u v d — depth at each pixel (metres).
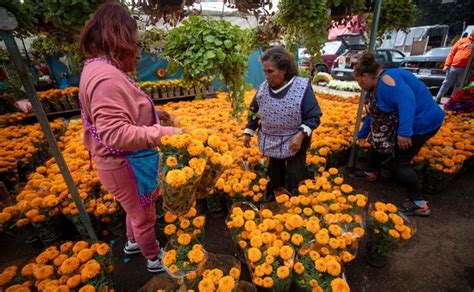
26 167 2.80
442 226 2.18
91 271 1.27
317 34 2.55
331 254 1.42
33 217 1.70
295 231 1.58
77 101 5.33
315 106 1.88
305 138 2.00
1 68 5.73
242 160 2.45
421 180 2.57
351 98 5.61
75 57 2.57
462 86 4.51
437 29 12.23
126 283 1.73
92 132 1.23
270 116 1.97
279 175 2.36
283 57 1.76
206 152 1.29
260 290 1.49
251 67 7.97
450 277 1.72
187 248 1.42
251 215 1.63
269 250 1.36
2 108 4.83
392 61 8.92
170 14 2.06
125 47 1.15
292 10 2.51
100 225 2.03
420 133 2.12
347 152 3.10
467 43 5.38
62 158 1.56
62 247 1.47
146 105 1.28
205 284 1.19
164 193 1.23
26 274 1.34
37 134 3.20
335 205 1.70
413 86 2.08
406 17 3.13
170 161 1.18
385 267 1.79
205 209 2.35
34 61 6.48
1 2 1.28
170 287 1.31
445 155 2.49
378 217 1.57
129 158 1.28
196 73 1.67
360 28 3.36
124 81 1.14
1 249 2.09
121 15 1.14
